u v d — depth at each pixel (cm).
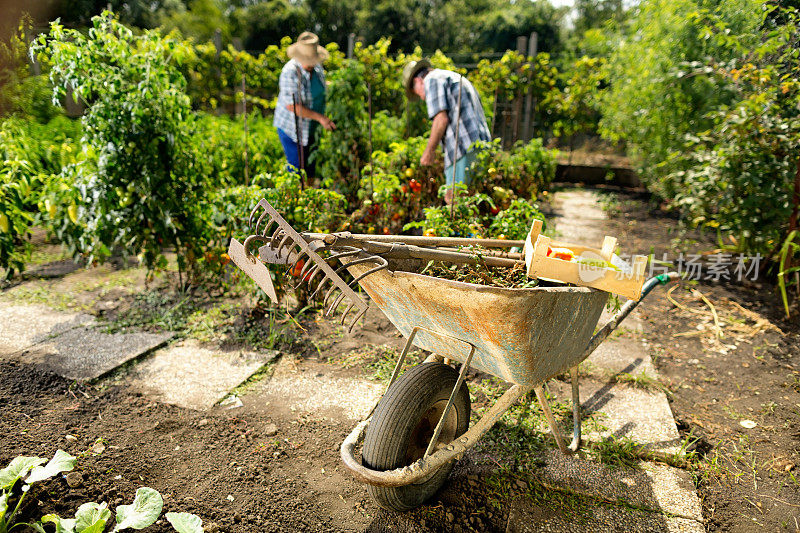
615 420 290
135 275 477
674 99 624
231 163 607
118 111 368
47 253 525
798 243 463
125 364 331
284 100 561
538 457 261
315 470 249
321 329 386
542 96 1020
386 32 2934
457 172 471
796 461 267
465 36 3088
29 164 401
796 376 344
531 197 618
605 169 963
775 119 449
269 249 183
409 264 230
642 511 228
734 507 238
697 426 294
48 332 366
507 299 167
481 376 332
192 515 196
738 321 420
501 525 220
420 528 218
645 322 420
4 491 211
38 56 349
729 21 505
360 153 598
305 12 2688
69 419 277
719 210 508
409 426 197
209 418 283
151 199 381
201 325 385
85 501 222
